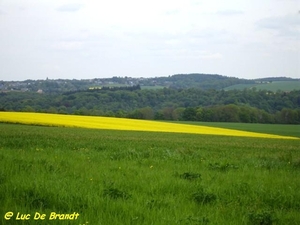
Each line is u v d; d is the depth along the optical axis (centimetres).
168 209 809
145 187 1004
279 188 1109
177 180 1112
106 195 877
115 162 1473
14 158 1355
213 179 1188
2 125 5241
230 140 4672
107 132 5034
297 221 795
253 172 1407
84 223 691
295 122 11031
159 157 1723
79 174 1131
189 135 5547
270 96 12375
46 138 2927
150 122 8594
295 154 2619
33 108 11262
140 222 711
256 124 10525
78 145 2302
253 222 770
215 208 853
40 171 1128
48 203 799
